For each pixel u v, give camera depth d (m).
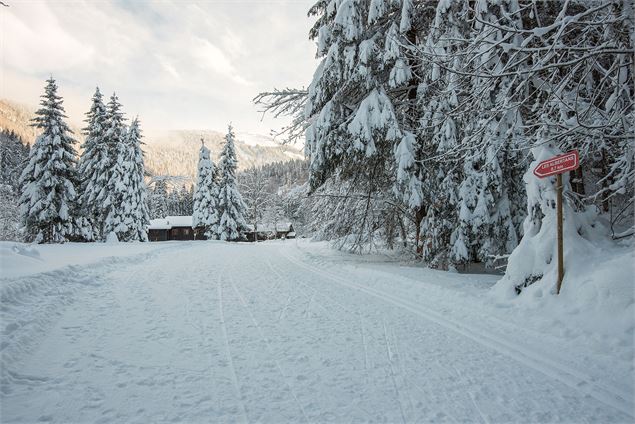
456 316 6.20
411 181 10.65
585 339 4.76
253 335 5.11
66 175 27.20
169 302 6.74
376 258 14.02
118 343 4.59
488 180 9.16
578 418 3.21
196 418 3.01
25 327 4.64
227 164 43.66
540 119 6.89
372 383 3.76
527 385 3.79
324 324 5.71
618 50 5.43
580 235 6.63
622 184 6.52
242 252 19.23
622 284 5.15
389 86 11.24
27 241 26.38
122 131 32.56
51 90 26.88
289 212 66.75
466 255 9.50
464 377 3.95
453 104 9.32
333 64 11.63
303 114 14.59
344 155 11.83
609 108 6.23
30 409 3.01
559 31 5.47
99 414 3.00
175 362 4.10
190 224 66.56
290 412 3.16
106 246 18.66
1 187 41.62
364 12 11.58
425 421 3.10
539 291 6.16
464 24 9.02
